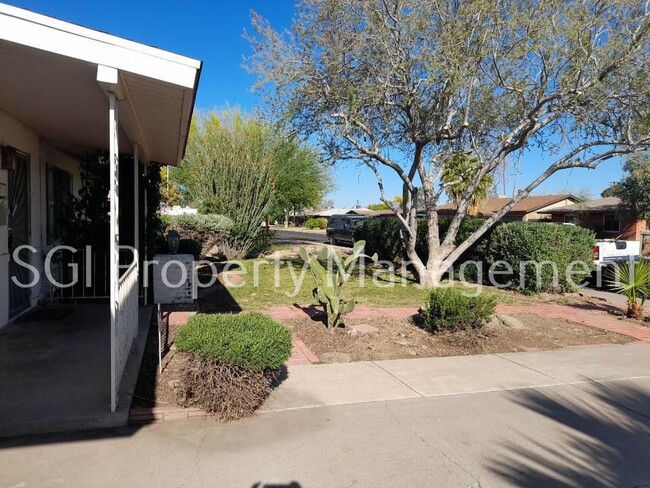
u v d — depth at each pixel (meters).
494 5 9.47
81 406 4.16
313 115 11.59
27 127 7.38
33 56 3.96
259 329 4.54
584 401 4.95
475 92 11.69
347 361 6.10
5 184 6.64
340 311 7.32
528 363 6.25
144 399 4.47
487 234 13.11
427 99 10.91
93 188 9.08
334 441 3.88
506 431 4.17
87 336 6.36
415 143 11.58
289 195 25.69
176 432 3.94
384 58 10.55
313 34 10.80
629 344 7.45
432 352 6.63
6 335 6.37
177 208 29.75
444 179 16.58
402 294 11.26
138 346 6.04
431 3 9.95
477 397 4.97
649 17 9.27
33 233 7.88
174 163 10.00
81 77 4.39
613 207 30.61
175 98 4.69
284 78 10.99
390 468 3.49
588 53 9.45
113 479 3.21
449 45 9.60
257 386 4.38
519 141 11.03
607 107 10.34
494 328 7.80
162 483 3.19
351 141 11.08
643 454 3.81
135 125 6.21
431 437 4.01
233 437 3.89
